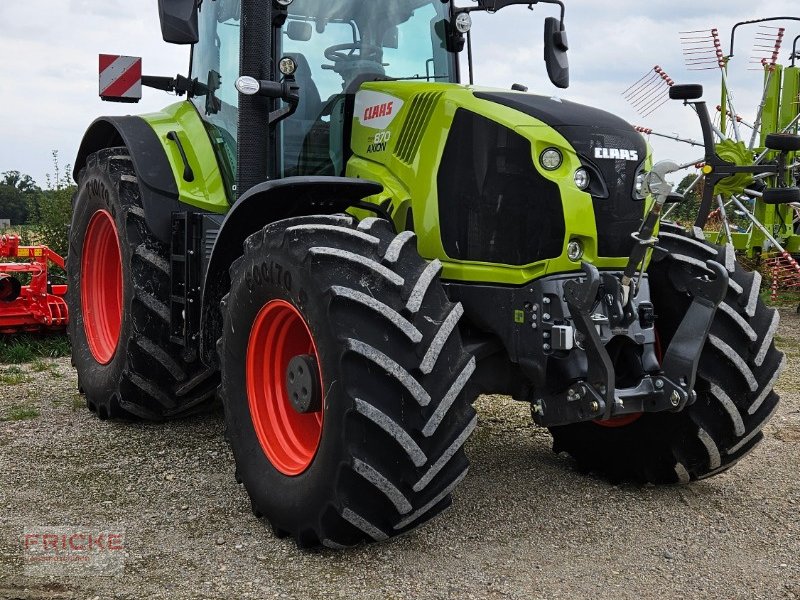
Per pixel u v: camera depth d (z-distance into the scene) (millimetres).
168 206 4340
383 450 2822
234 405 3482
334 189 3311
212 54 4559
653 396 3279
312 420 3445
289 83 3662
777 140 7723
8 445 4387
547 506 3598
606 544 3209
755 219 9531
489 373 3428
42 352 6746
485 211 3285
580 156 3180
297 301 3043
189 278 4215
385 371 2787
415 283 2891
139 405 4582
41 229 9695
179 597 2734
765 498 3729
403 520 2934
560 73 4215
